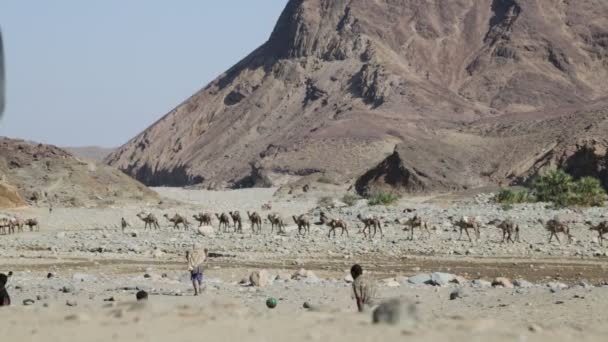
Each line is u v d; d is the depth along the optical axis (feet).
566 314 111.75
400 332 59.06
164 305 72.08
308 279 180.45
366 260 243.81
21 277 194.18
